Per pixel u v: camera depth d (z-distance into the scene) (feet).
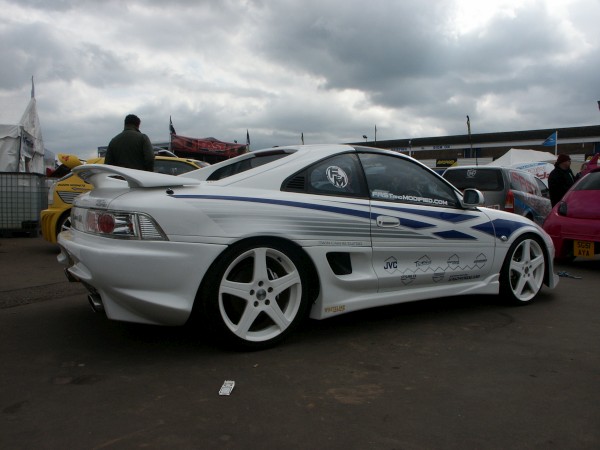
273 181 10.81
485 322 12.94
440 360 10.10
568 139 166.09
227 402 8.04
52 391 8.38
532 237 15.03
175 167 25.85
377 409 7.88
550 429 7.32
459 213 13.51
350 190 11.77
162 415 7.57
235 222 9.82
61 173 35.35
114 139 19.94
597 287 17.65
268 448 6.70
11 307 13.91
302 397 8.27
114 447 6.66
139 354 10.20
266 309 10.31
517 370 9.59
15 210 30.12
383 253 11.93
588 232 20.74
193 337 11.29
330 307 11.13
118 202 9.52
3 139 40.45
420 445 6.82
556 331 12.17
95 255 9.21
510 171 28.58
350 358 10.13
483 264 13.84
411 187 12.98
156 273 9.18
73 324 12.26
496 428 7.33
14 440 6.80
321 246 10.85
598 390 8.71
